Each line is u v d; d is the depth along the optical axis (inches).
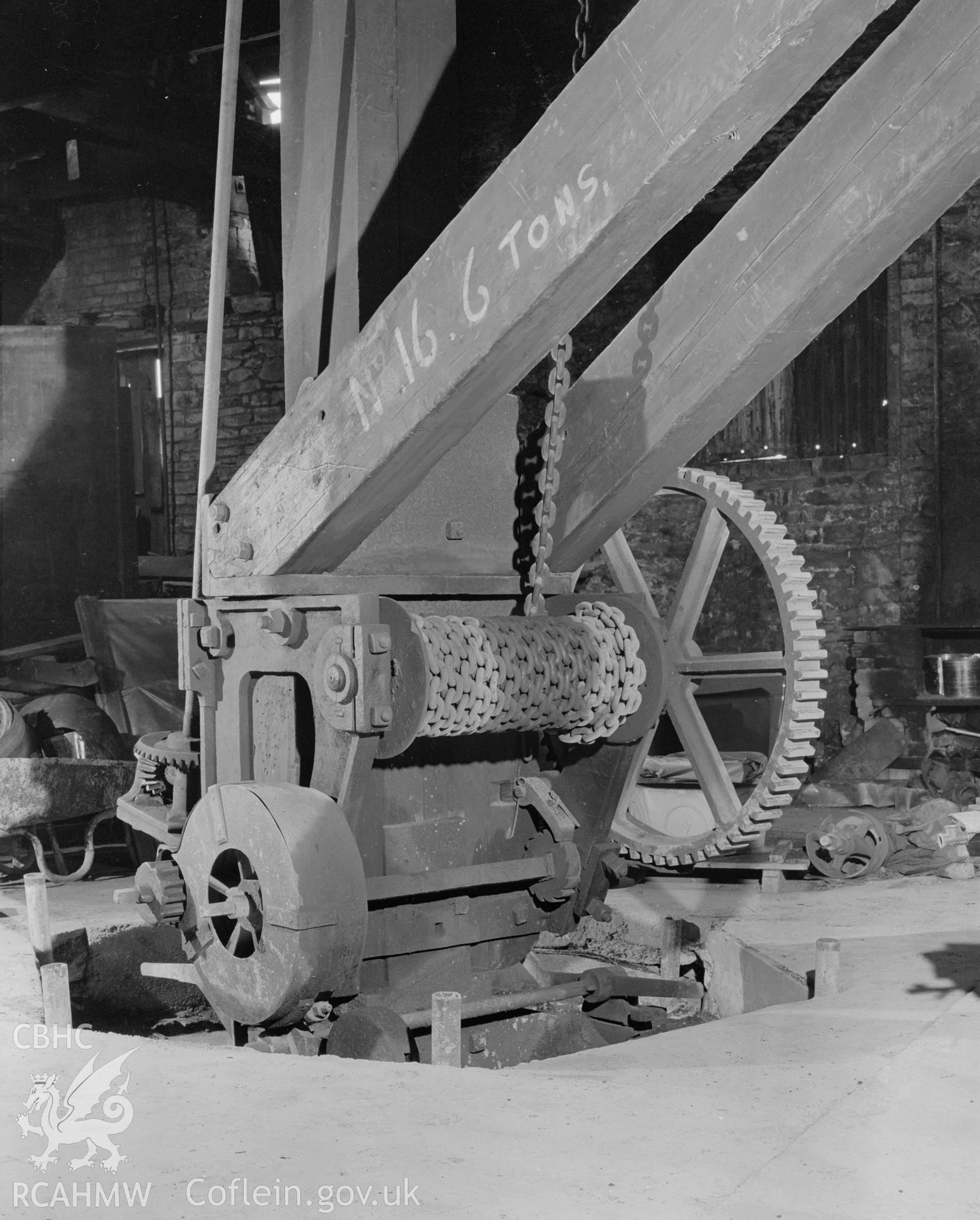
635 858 243.8
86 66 410.6
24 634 446.0
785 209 163.2
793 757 222.8
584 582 418.0
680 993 188.4
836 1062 134.6
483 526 183.0
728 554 413.4
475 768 184.1
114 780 271.4
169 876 177.9
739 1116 117.9
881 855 250.4
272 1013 156.5
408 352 146.6
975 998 158.6
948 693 368.8
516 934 189.0
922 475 396.8
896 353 398.9
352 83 178.1
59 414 451.5
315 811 157.4
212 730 177.6
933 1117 117.6
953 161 149.0
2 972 187.2
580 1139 111.7
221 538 171.8
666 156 125.4
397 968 176.2
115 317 515.5
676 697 233.6
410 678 157.1
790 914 219.8
